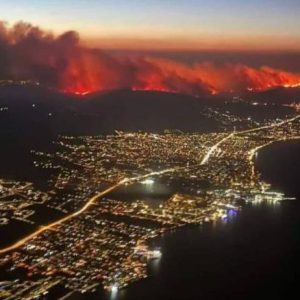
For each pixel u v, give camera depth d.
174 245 50.41
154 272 44.69
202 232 53.75
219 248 49.88
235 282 43.59
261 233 53.75
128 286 42.19
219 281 43.72
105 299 39.94
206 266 46.25
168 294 41.25
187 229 54.56
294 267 46.28
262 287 42.91
